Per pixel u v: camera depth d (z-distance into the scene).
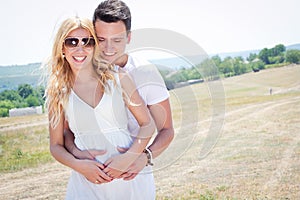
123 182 2.21
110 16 2.00
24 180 5.37
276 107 7.13
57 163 5.82
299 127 6.40
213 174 5.17
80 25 2.06
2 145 6.04
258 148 5.88
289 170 5.25
